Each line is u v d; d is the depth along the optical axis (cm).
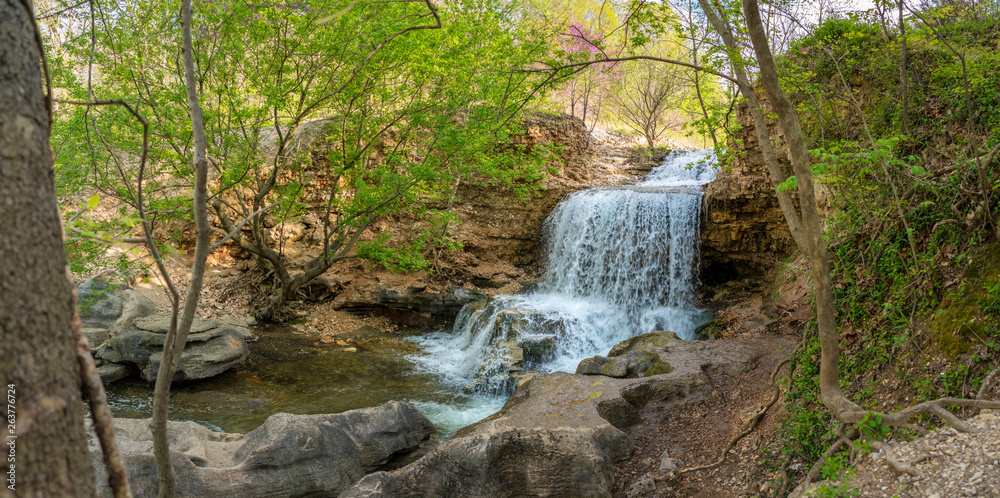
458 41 1191
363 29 1069
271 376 1148
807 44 878
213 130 1207
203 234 319
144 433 639
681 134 3059
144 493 548
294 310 1545
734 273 1556
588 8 2556
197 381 1085
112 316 1255
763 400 770
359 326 1545
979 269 507
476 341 1399
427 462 618
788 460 573
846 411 451
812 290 695
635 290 1576
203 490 564
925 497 345
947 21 722
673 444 714
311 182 1677
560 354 1308
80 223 243
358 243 1630
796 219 613
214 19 1063
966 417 438
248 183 1503
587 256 1684
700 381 862
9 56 138
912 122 757
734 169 1435
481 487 608
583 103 2897
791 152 439
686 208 1523
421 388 1123
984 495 318
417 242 1474
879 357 571
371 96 1398
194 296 316
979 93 644
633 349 1072
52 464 131
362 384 1127
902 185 586
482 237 1833
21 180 135
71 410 139
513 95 1230
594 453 634
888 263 612
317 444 639
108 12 1047
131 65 1120
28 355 130
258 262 1622
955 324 497
